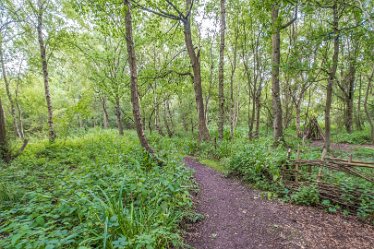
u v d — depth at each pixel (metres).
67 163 7.57
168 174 4.92
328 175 4.93
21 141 13.03
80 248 2.05
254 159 6.18
